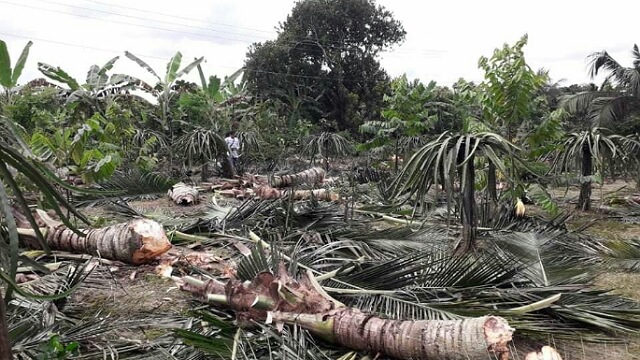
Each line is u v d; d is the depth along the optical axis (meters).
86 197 8.81
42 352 2.93
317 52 30.00
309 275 4.03
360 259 5.02
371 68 30.86
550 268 4.95
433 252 5.09
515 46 8.13
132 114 14.30
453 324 3.08
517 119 8.41
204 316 3.58
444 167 5.24
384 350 3.27
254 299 3.67
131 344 3.60
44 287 4.37
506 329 2.92
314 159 16.73
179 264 5.57
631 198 10.34
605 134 8.78
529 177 8.70
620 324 3.93
